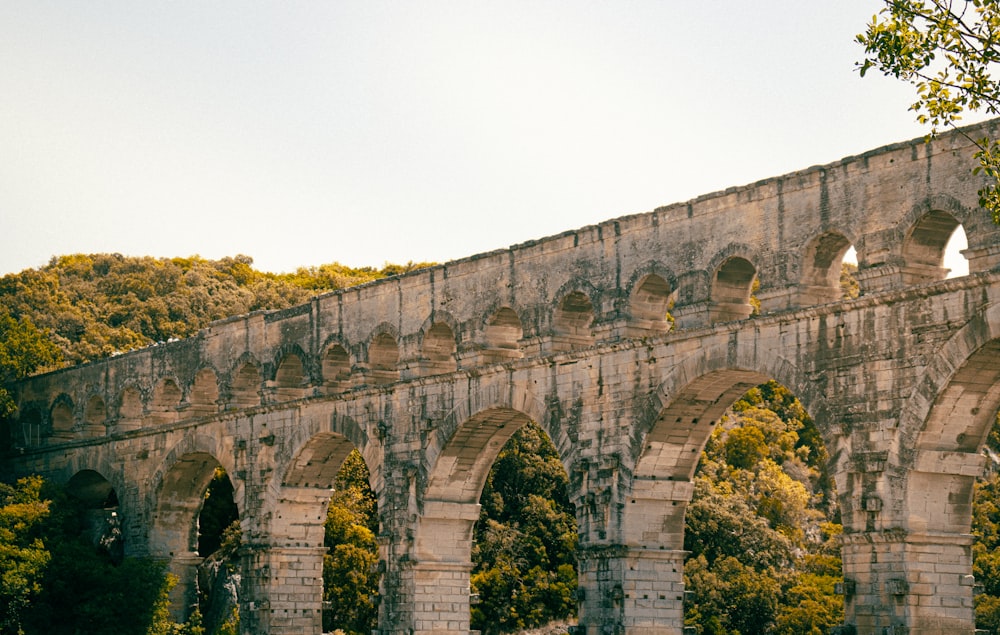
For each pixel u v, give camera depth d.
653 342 77.38
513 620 131.00
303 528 101.06
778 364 71.56
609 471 79.06
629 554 78.00
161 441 112.38
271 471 101.00
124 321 176.12
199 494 113.81
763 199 73.50
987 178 64.25
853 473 67.94
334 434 97.44
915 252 68.00
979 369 64.69
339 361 99.38
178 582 112.88
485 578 131.38
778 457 164.38
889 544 66.44
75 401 123.44
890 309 67.44
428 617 89.44
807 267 71.62
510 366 84.75
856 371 68.44
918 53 54.91
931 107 55.09
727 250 74.81
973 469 66.94
